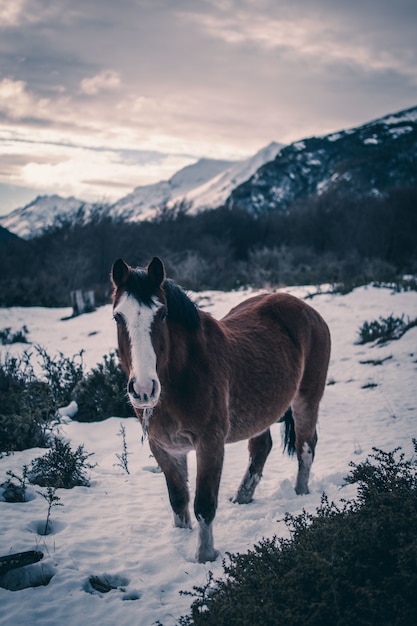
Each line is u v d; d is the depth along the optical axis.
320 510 3.81
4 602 3.54
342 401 8.34
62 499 5.05
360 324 12.36
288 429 5.53
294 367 5.08
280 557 3.36
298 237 30.89
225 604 2.98
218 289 21.11
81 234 25.83
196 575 3.88
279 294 5.60
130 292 3.76
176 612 3.48
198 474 4.14
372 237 27.30
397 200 29.05
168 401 4.04
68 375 8.92
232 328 4.89
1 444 6.47
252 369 4.59
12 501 5.06
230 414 4.45
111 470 6.03
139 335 3.62
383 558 3.17
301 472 5.28
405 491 3.66
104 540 4.30
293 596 2.96
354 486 4.99
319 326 5.56
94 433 7.30
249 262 27.88
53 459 5.57
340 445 6.59
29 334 15.31
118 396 8.01
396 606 2.74
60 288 22.72
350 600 2.92
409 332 10.70
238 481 5.74
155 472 6.00
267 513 4.76
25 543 4.13
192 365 4.06
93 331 14.56
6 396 7.58
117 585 3.84
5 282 22.77
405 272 21.61
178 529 4.50
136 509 4.95
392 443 6.39
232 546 4.25
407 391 8.30
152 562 4.04
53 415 7.48
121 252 26.12
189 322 4.09
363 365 9.88
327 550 3.18
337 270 21.22
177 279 20.50
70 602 3.55
